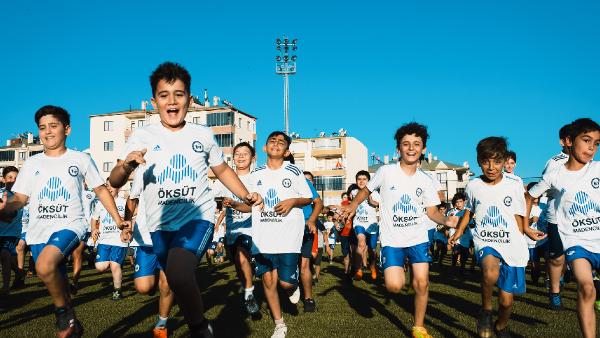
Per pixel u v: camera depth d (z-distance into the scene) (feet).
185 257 10.93
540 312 21.56
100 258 26.23
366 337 16.89
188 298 10.74
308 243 22.38
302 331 17.84
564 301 24.64
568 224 15.58
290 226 18.42
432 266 44.34
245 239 21.80
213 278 35.01
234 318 20.36
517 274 15.92
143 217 16.38
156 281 16.35
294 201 17.87
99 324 19.22
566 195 15.64
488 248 16.33
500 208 16.40
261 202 13.00
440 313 21.29
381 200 17.42
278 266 18.45
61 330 14.17
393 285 16.35
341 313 21.49
